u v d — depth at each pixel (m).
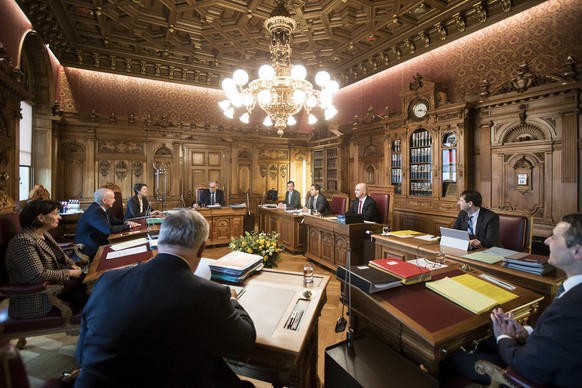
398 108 6.30
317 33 5.46
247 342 1.16
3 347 0.66
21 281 1.98
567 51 3.87
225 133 7.96
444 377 1.47
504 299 1.55
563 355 1.03
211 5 4.61
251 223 6.37
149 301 1.00
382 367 1.35
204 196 6.54
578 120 3.65
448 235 2.80
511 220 3.01
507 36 4.48
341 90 7.81
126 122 6.92
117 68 6.65
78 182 6.51
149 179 7.19
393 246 3.12
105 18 5.06
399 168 5.80
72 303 2.25
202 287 1.08
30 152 5.54
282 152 8.76
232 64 6.91
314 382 1.86
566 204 3.75
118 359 0.95
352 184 7.17
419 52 5.63
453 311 1.43
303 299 1.63
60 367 2.24
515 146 4.23
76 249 2.99
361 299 1.64
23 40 4.25
